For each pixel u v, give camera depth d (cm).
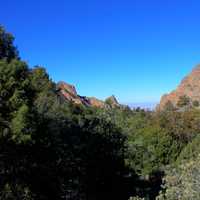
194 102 18975
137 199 1819
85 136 4175
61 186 3472
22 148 2550
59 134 3516
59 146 3372
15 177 2655
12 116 2384
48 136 2953
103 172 4416
